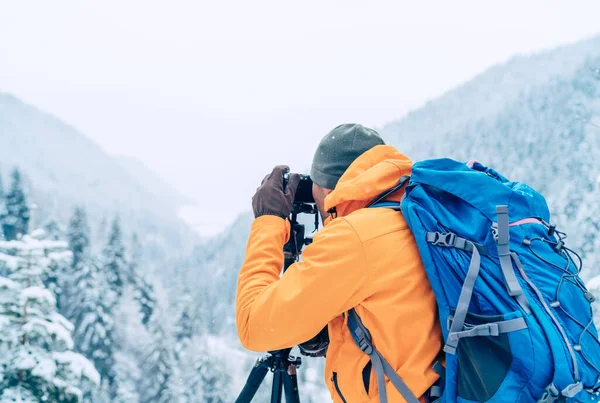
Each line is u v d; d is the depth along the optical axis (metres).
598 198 14.99
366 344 1.42
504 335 1.20
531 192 1.54
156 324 33.81
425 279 1.40
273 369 1.75
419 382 1.35
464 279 1.32
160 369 32.22
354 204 1.57
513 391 1.17
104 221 68.62
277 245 1.61
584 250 14.90
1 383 8.00
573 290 1.36
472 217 1.39
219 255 127.62
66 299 35.44
